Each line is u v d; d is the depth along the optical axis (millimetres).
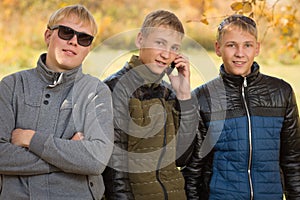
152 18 3064
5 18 11508
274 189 3350
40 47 11430
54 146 2775
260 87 3430
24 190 2807
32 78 2947
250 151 3328
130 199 3029
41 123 2869
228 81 3414
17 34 11445
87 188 2893
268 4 5910
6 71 10703
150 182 3037
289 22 6219
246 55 3389
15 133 2830
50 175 2816
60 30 2936
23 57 11227
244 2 4422
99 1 11844
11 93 2902
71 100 2918
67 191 2836
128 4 11922
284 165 3500
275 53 11602
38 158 2789
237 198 3299
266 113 3400
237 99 3402
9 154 2799
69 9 2982
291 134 3459
